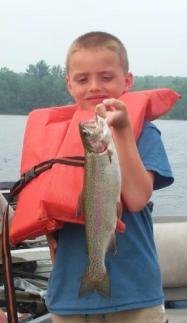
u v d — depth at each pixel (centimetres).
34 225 156
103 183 138
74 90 166
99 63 161
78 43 165
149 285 155
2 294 232
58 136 167
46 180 158
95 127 137
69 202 151
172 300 274
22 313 232
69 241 158
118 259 153
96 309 152
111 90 162
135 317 154
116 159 138
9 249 168
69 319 157
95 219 141
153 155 155
